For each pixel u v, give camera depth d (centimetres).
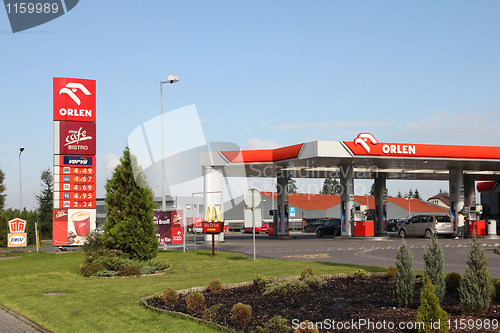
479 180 5312
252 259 2067
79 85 3155
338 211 7606
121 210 1888
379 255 2195
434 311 728
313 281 1182
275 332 777
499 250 2230
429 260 950
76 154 3125
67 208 2958
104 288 1361
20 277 1664
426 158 3391
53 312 1055
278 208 4425
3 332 908
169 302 1035
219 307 984
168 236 2533
